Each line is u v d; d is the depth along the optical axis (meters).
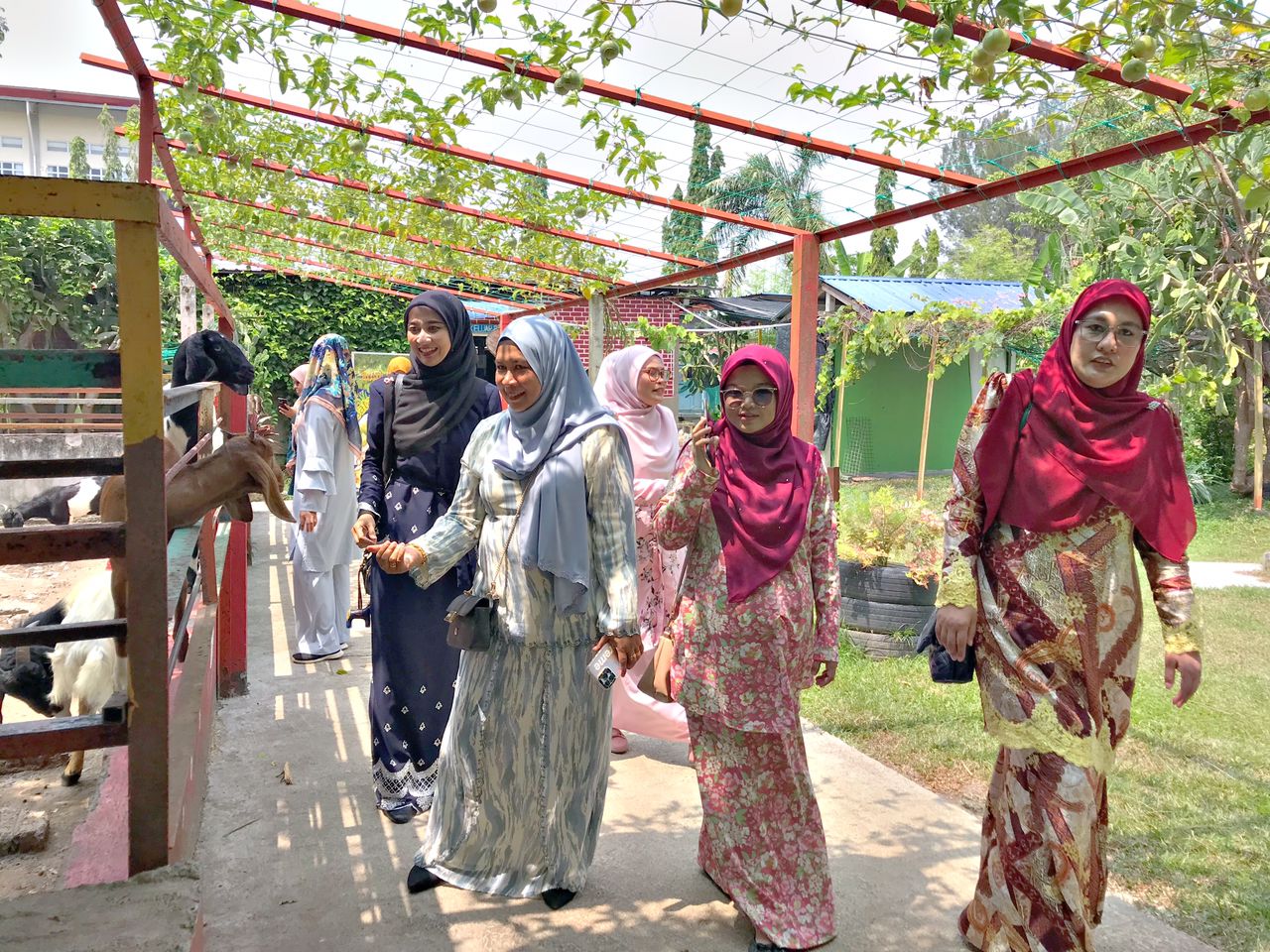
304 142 5.11
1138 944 2.53
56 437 5.70
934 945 2.55
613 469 2.64
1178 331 9.16
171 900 1.64
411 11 3.21
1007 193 3.79
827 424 16.55
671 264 7.41
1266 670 5.28
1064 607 2.29
